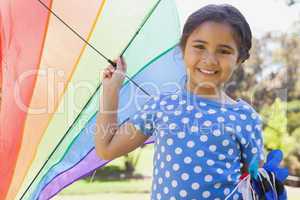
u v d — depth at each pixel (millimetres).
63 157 2602
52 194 2658
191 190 1882
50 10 2398
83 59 2512
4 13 2371
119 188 7898
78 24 2459
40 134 2521
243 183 1905
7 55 2402
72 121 2555
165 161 1932
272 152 2061
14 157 2490
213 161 1891
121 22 2520
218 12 1963
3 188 2514
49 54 2467
